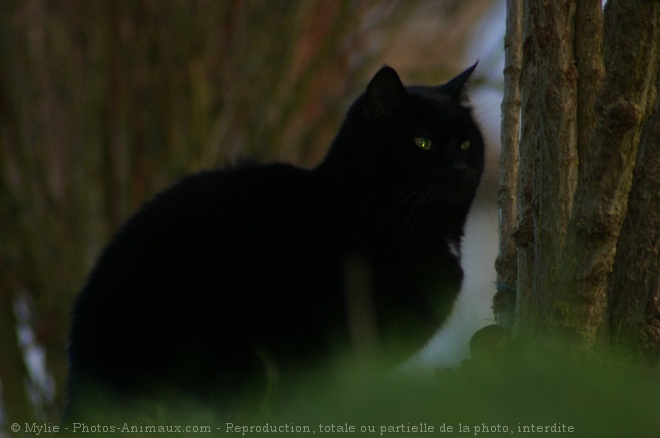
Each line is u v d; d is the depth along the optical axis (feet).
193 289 28.66
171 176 47.29
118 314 28.40
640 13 21.67
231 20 48.85
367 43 51.49
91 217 47.65
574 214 23.00
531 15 24.40
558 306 23.30
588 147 22.88
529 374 21.62
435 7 53.88
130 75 47.67
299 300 29.37
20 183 47.88
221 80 48.60
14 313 47.91
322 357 29.12
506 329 25.99
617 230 22.81
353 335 28.84
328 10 50.21
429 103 32.91
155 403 25.61
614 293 24.95
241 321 28.66
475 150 33.91
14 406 46.37
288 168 32.12
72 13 47.70
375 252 31.01
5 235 47.60
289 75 49.24
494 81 49.67
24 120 47.67
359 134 32.58
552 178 23.80
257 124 48.57
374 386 22.68
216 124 48.34
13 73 47.67
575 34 24.22
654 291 24.56
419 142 32.37
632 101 22.00
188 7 47.88
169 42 47.70
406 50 54.08
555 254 23.62
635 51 21.80
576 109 24.07
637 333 24.48
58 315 47.67
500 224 28.68
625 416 20.02
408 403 21.71
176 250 29.19
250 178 31.42
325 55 50.01
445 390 21.75
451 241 33.19
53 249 47.70
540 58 24.06
